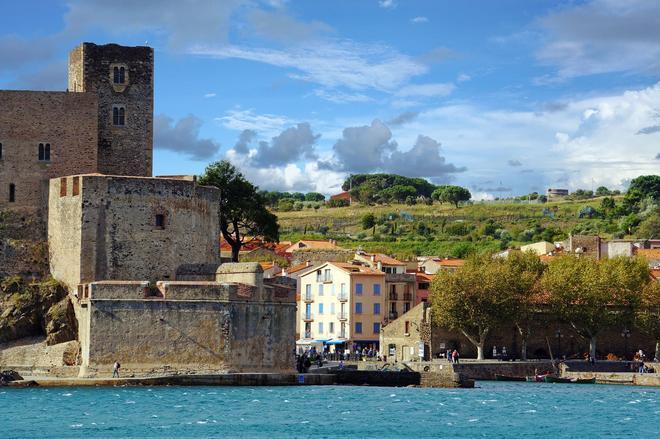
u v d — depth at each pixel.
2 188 142.75
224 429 95.06
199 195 142.62
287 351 138.00
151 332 127.81
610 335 184.25
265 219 169.25
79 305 132.75
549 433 97.44
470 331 177.25
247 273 135.12
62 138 145.25
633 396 133.88
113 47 149.88
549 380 158.75
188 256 140.75
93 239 135.50
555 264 184.50
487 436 94.81
